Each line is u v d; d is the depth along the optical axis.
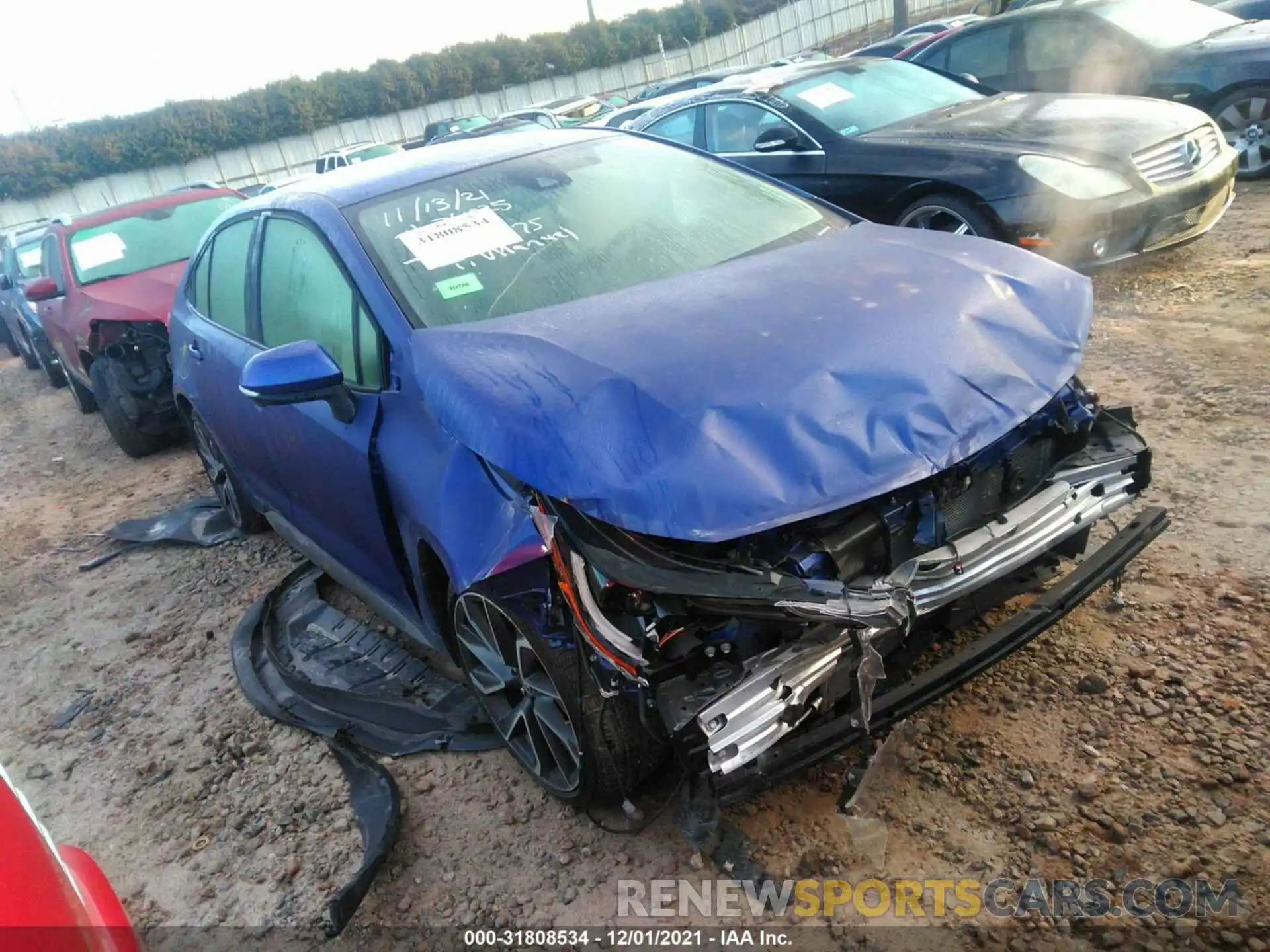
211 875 2.75
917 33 16.39
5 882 1.31
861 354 2.23
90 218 7.84
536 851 2.55
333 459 3.01
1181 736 2.43
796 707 2.09
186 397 4.63
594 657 2.16
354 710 3.27
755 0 43.94
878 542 2.13
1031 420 2.41
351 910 2.43
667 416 2.07
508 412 2.20
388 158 3.72
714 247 3.12
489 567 2.26
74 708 3.82
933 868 2.22
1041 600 2.43
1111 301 5.61
